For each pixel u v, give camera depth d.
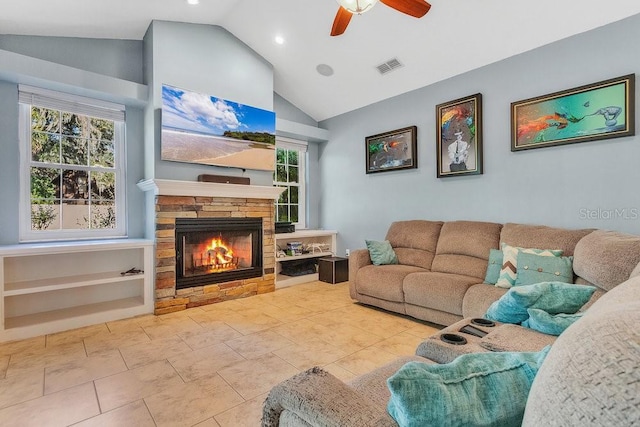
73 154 3.45
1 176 3.02
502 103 3.37
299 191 5.46
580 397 0.38
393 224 4.18
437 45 3.43
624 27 2.65
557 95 2.97
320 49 3.94
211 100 3.78
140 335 2.80
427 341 1.52
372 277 3.49
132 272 3.45
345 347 2.56
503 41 3.17
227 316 3.32
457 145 3.71
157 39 3.50
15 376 2.09
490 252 3.03
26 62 2.89
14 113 3.07
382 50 3.70
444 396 0.66
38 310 3.16
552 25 2.89
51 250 2.82
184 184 3.45
